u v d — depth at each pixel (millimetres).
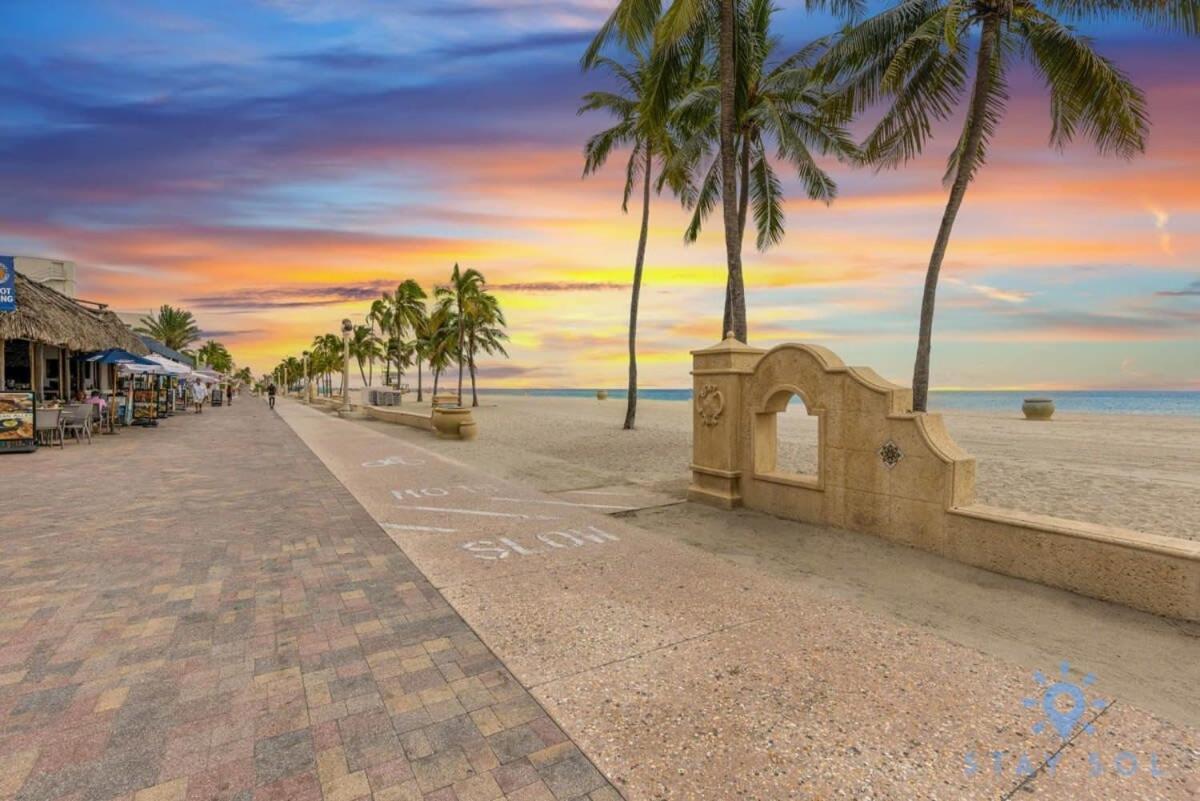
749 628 3850
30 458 11836
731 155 10500
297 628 3760
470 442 16719
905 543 5789
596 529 6387
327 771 2393
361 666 3279
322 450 13719
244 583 4562
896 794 2291
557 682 3135
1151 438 16938
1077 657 3623
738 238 10602
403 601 4246
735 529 6641
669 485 9547
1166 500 8086
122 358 18469
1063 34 10828
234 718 2758
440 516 6938
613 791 2299
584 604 4234
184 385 37250
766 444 7480
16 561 5031
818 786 2338
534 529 6367
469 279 43750
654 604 4250
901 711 2885
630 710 2873
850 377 6242
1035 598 4551
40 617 3863
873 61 12797
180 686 3033
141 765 2408
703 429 7996
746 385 7547
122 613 3949
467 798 2248
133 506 7293
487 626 3830
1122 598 4371
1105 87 10766
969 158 11602
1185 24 9820
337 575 4785
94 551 5344
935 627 4086
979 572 5113
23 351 17234
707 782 2357
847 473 6324
